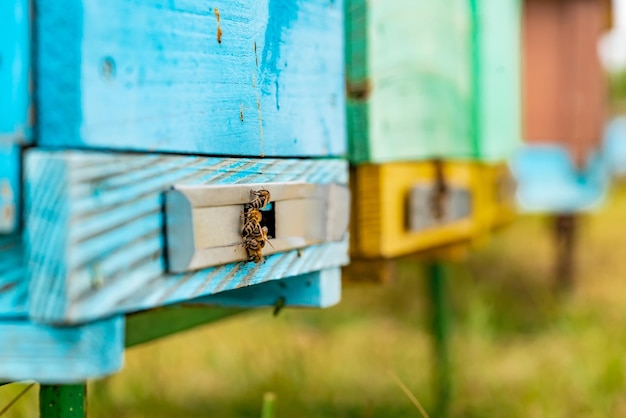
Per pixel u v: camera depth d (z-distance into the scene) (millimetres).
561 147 3078
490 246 4371
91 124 811
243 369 2148
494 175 1951
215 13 917
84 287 801
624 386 2051
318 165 1044
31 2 798
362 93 1279
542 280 3525
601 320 2744
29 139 799
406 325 2852
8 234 805
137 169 842
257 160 966
